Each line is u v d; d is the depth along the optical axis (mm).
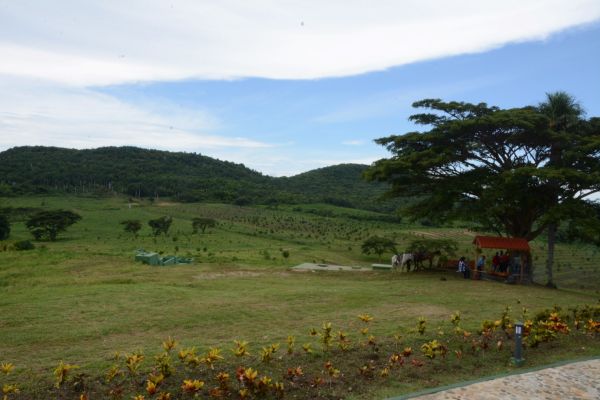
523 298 15992
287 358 8031
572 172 19125
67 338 9477
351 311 12828
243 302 13594
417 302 14430
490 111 22969
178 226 73938
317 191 137625
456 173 23641
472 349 8898
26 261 23812
